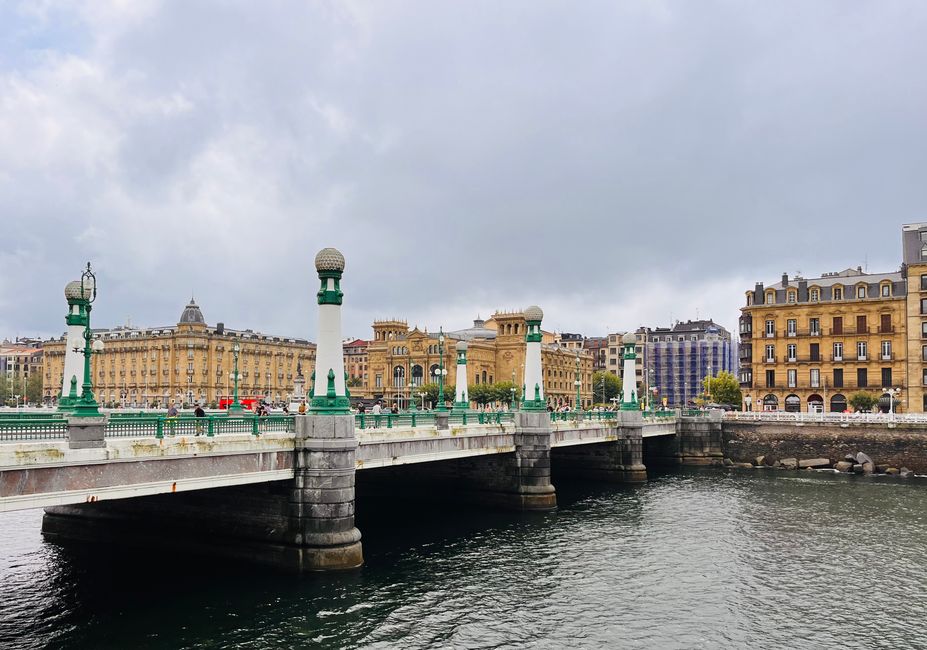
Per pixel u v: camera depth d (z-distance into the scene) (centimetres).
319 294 2953
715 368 17788
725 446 7806
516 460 4631
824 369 10156
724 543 3762
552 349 15562
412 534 3906
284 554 2841
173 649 2178
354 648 2238
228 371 15312
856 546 3719
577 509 4738
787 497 5331
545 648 2314
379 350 16338
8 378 18275
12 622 2391
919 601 2823
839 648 2353
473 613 2612
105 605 2542
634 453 6128
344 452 2873
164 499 3198
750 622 2581
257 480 2678
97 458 2166
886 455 7081
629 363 6278
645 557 3459
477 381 15212
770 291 10675
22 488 2008
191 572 2906
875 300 9862
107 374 15762
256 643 2239
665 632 2478
